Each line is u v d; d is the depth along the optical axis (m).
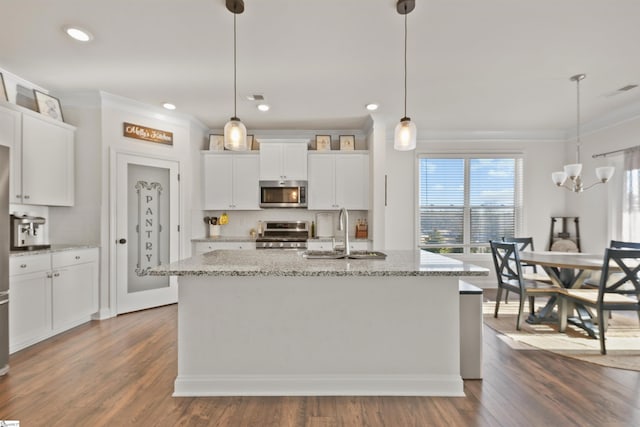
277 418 1.90
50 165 3.34
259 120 4.70
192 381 2.14
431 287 2.16
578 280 3.44
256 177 5.01
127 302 3.92
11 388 2.20
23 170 3.06
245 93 3.67
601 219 4.67
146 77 3.27
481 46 2.69
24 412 1.93
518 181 5.38
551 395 2.13
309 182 5.00
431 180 5.43
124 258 3.89
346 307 2.16
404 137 2.39
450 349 2.17
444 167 5.42
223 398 2.11
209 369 2.16
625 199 4.12
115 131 3.81
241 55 2.83
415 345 2.16
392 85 3.47
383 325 2.16
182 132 4.48
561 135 5.32
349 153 4.99
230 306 2.16
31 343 2.88
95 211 3.69
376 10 2.23
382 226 4.61
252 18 2.31
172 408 1.99
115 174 3.80
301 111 4.29
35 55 2.82
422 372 2.16
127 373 2.41
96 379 2.32
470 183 5.40
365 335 2.16
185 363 2.15
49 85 3.45
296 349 2.16
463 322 2.36
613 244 3.83
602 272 2.79
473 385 2.26
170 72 3.16
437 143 5.39
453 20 2.33
